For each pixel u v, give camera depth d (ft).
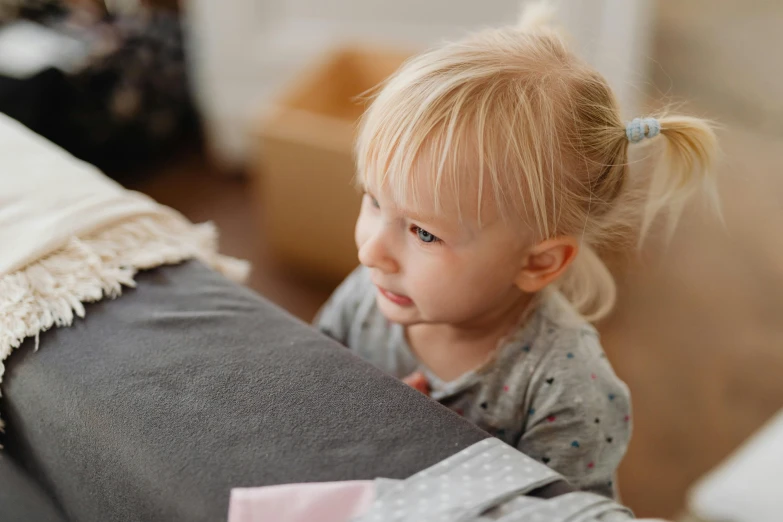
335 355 1.70
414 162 1.67
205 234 2.12
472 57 1.76
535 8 2.11
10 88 4.43
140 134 5.34
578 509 1.37
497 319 2.09
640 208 2.14
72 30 4.95
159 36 5.32
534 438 2.03
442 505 1.35
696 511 3.40
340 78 4.69
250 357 1.67
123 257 1.90
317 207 4.36
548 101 1.72
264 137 4.17
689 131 1.90
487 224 1.73
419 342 2.24
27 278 1.76
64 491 1.64
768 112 6.13
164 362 1.64
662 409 4.23
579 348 2.06
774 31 7.04
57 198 1.97
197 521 1.34
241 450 1.45
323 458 1.44
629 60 4.97
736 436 4.12
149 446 1.47
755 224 5.30
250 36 5.05
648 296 4.82
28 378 1.64
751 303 4.82
